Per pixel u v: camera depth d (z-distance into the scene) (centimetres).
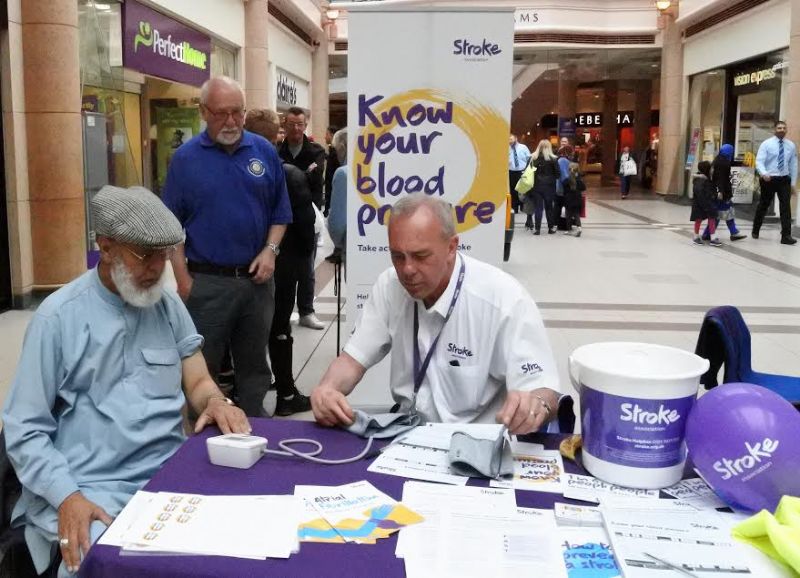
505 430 182
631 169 2105
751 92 1507
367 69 358
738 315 302
